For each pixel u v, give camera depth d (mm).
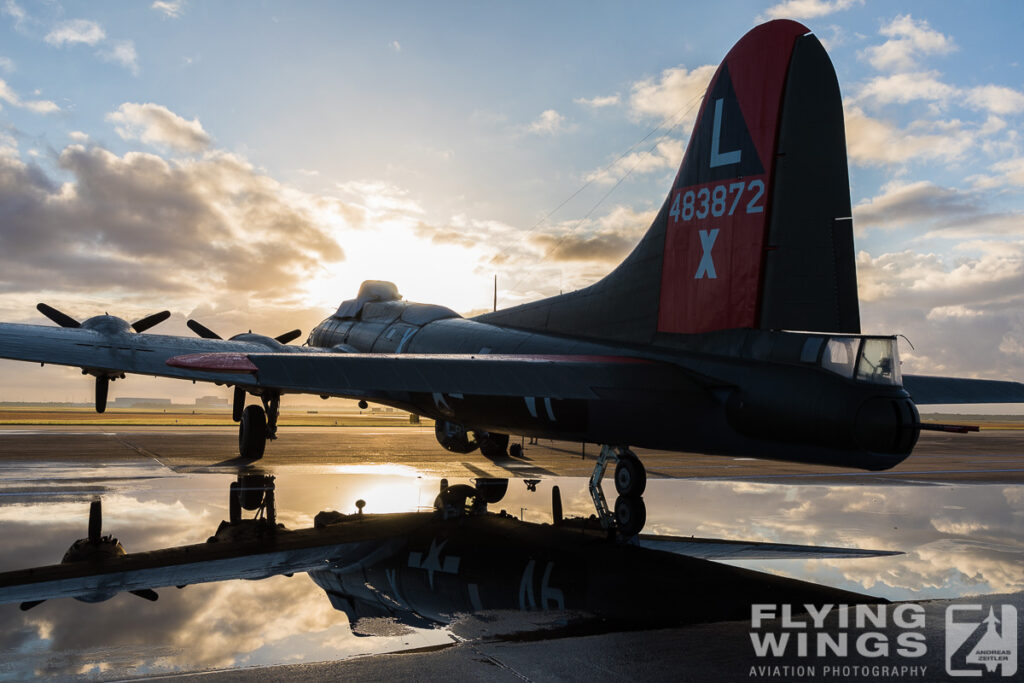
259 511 9438
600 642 4266
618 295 11148
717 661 3945
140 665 3805
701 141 10094
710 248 9734
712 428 9250
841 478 15438
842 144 8742
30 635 4309
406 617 4770
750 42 9641
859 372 7988
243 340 17969
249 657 3939
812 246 8820
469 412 12586
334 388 8445
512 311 13711
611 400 9125
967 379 11352
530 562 6559
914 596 5426
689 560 6719
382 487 12320
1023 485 14195
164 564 6328
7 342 12953
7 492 11109
